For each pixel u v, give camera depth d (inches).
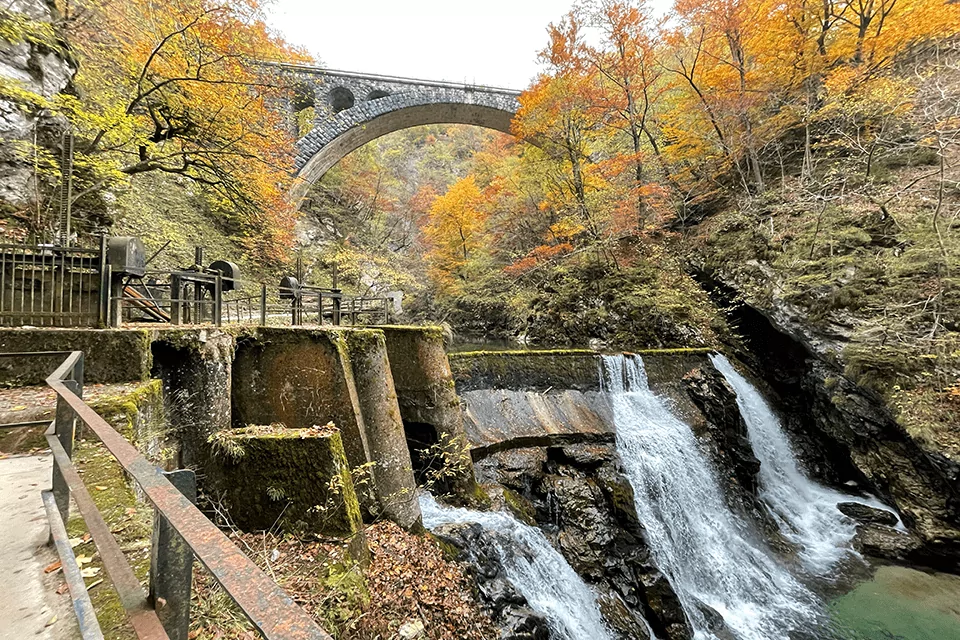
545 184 814.5
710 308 600.1
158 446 169.9
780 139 650.8
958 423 337.4
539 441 368.5
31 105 330.3
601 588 277.4
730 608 295.7
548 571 266.1
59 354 167.9
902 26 511.2
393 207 1318.9
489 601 217.6
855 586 315.6
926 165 460.1
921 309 376.5
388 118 965.2
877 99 461.1
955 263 358.6
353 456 224.4
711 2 621.9
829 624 280.2
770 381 551.2
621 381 459.2
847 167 510.9
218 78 446.6
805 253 473.1
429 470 297.3
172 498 38.9
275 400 222.8
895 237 417.7
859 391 412.8
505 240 961.5
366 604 165.8
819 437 495.5
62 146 332.5
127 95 430.3
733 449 426.9
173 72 422.6
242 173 510.9
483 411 381.4
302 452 181.3
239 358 225.3
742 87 623.8
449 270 1036.5
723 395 457.1
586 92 702.5
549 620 234.5
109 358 171.8
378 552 206.8
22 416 139.3
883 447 399.2
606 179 726.5
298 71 844.0
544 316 737.6
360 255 1019.3
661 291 627.2
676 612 274.2
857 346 402.9
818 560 346.9
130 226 507.2
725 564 332.5
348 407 226.5
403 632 169.0
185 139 461.7
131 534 92.4
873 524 381.4
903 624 278.1
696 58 669.9
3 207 309.3
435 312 1036.5
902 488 376.2
